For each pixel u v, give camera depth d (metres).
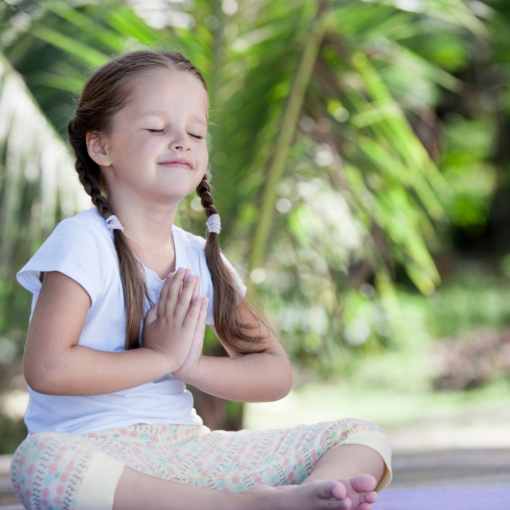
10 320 3.70
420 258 4.22
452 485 2.39
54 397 1.62
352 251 4.41
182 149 1.70
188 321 1.63
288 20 3.65
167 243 1.84
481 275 13.58
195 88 1.76
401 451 4.05
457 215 15.18
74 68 3.85
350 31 3.89
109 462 1.43
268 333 1.93
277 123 3.71
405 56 4.32
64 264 1.58
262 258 3.90
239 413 3.95
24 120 3.23
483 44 11.59
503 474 2.71
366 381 9.63
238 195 3.69
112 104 1.72
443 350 9.92
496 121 14.76
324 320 4.80
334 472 1.54
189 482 1.60
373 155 3.90
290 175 3.90
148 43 3.32
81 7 3.57
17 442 6.37
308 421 7.84
